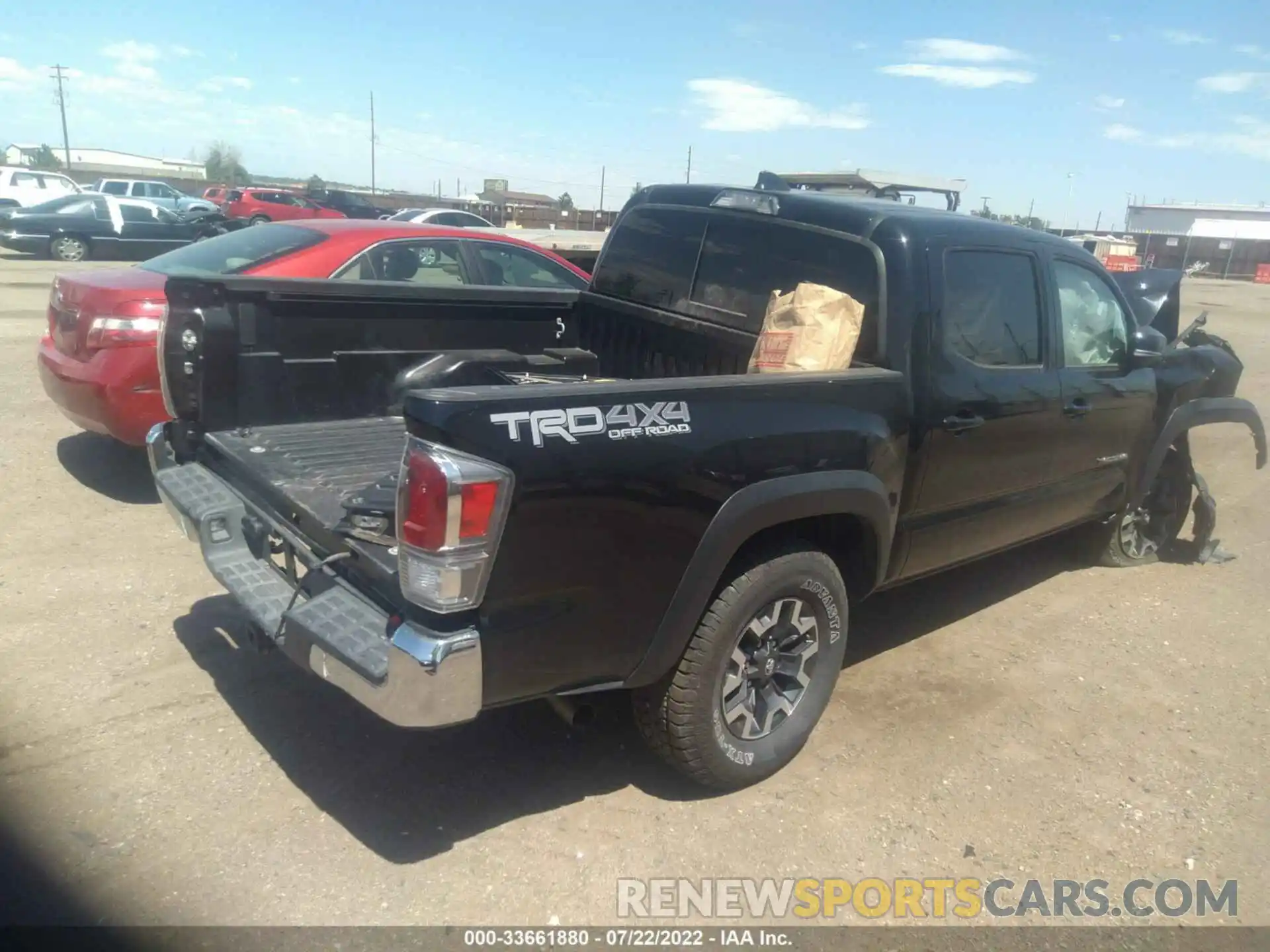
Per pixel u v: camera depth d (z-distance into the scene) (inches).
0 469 247.3
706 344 172.9
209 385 156.8
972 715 160.7
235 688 153.0
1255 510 294.0
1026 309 168.2
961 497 160.4
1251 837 133.0
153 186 1246.3
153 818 122.3
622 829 126.5
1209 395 228.8
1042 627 197.8
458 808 128.3
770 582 128.2
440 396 98.1
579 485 105.4
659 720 126.1
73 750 134.8
